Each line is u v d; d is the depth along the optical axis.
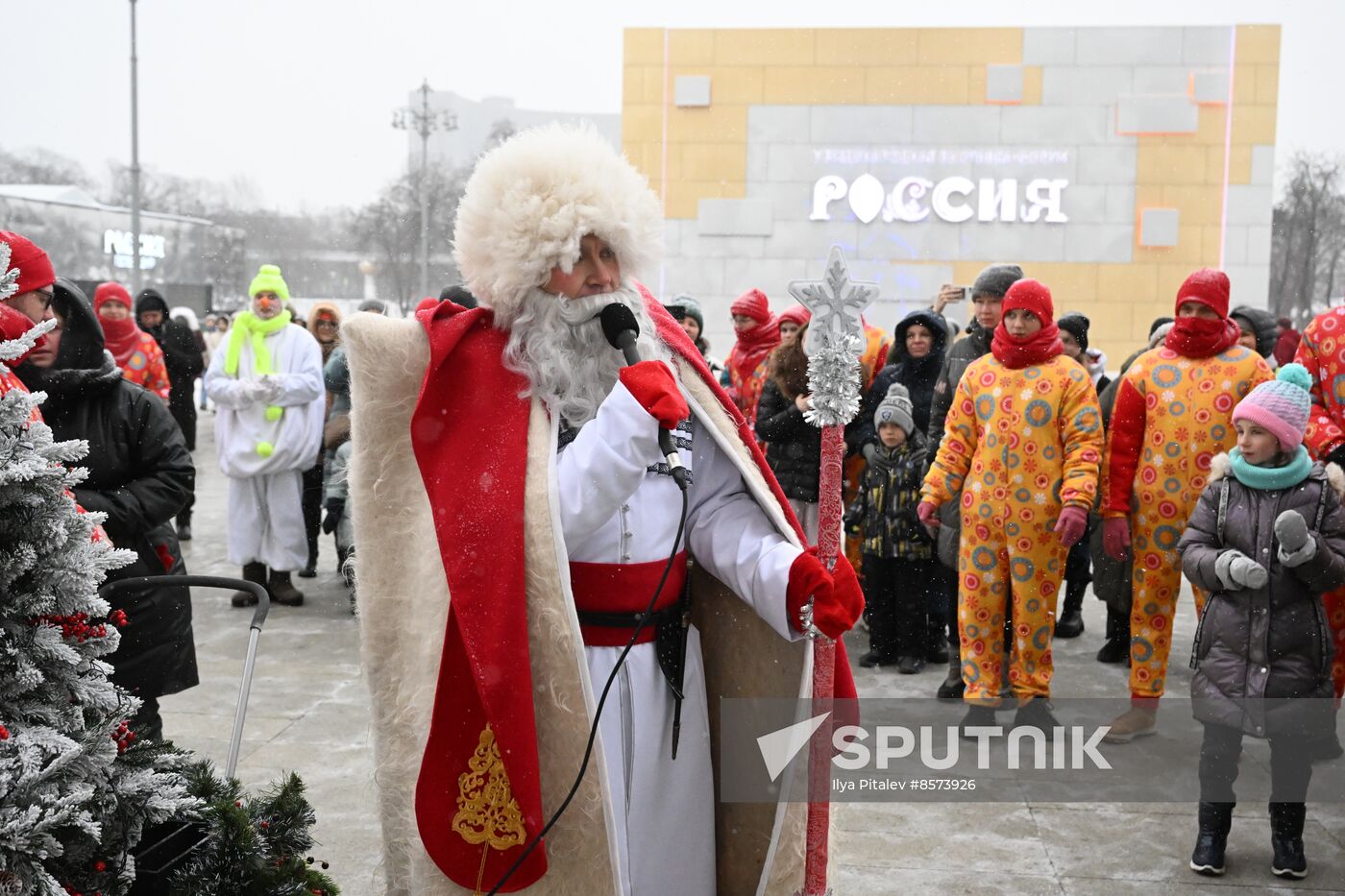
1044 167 16.94
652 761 2.27
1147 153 16.88
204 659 5.88
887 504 5.74
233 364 6.83
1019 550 4.64
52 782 1.83
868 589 5.93
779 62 16.91
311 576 7.88
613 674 2.11
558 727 2.09
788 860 2.29
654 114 17.08
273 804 2.43
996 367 4.68
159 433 3.34
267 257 31.39
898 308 17.17
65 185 30.11
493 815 2.10
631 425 2.09
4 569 1.85
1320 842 3.83
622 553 2.25
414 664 2.19
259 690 5.37
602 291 2.26
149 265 29.36
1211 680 3.58
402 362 2.22
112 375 3.29
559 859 2.11
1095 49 16.78
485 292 2.25
